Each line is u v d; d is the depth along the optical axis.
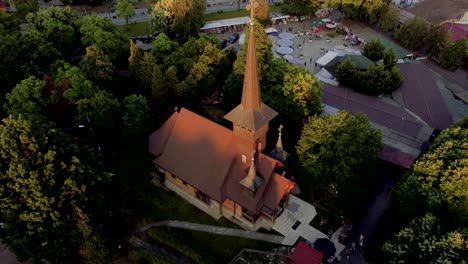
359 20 124.88
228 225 60.81
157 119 80.44
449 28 113.44
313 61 104.56
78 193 50.56
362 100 88.81
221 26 115.94
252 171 54.44
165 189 66.50
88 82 70.88
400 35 109.38
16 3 109.62
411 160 70.94
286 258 55.28
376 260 56.66
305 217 62.38
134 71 80.88
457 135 61.59
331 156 59.34
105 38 88.62
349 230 60.19
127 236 58.91
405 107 87.44
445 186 54.31
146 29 118.38
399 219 62.25
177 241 56.91
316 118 64.50
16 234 49.81
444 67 101.94
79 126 64.56
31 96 69.00
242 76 80.31
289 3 122.94
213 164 59.31
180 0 100.31
